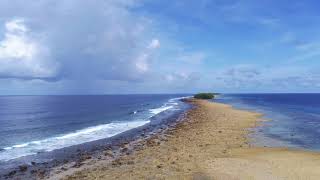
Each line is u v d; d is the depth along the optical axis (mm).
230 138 31906
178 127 41531
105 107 102812
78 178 18844
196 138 32000
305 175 18328
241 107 79750
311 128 39719
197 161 21797
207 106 81125
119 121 54812
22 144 32531
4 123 54125
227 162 21344
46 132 42562
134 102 144875
